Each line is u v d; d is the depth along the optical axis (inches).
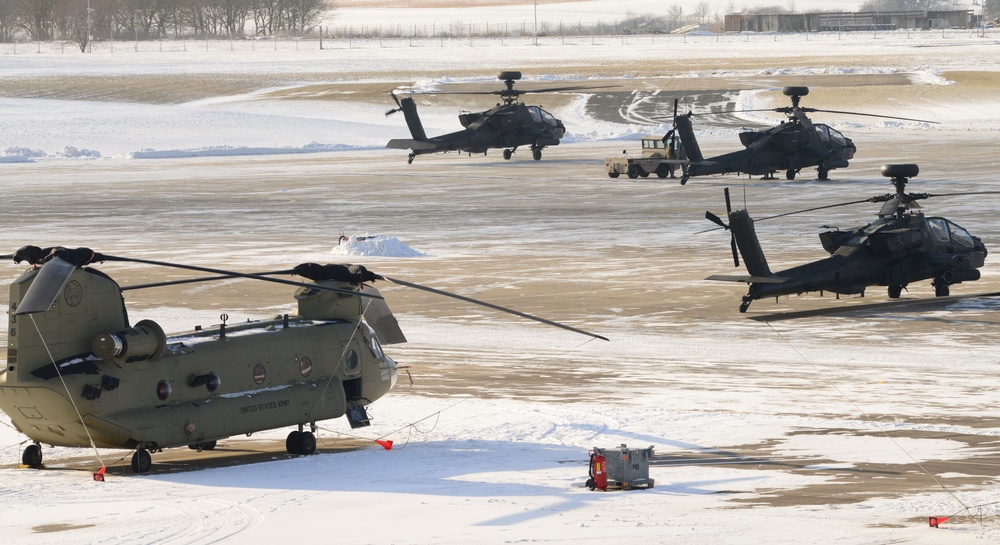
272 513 1116.5
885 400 1733.5
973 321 2486.5
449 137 6825.8
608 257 3545.8
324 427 1660.9
